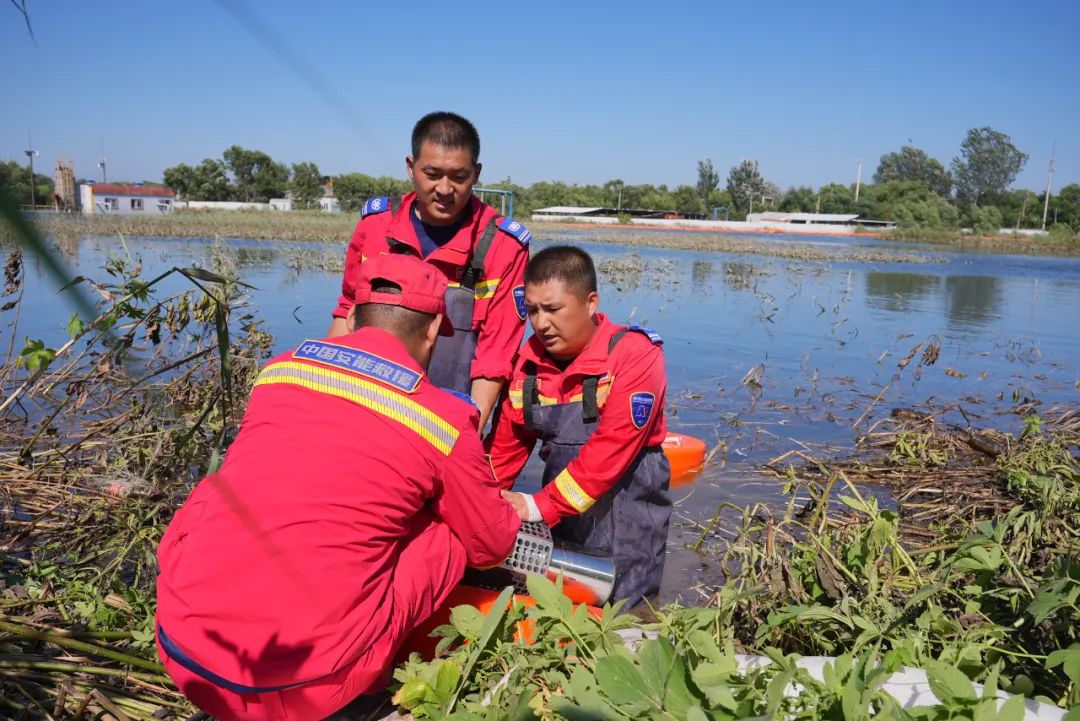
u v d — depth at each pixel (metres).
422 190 2.99
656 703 1.66
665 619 2.14
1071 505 3.24
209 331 6.43
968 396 6.41
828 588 2.41
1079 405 6.14
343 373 2.00
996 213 70.00
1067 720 1.54
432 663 1.98
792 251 29.08
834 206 82.00
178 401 4.86
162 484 3.49
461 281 3.14
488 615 2.02
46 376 4.48
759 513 3.93
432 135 2.92
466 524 2.23
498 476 3.30
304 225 31.61
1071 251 43.12
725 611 2.33
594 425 2.99
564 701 1.68
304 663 1.84
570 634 2.10
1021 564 2.67
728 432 5.28
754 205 96.31
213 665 1.82
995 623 2.32
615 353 2.88
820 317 10.66
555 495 2.91
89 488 3.55
